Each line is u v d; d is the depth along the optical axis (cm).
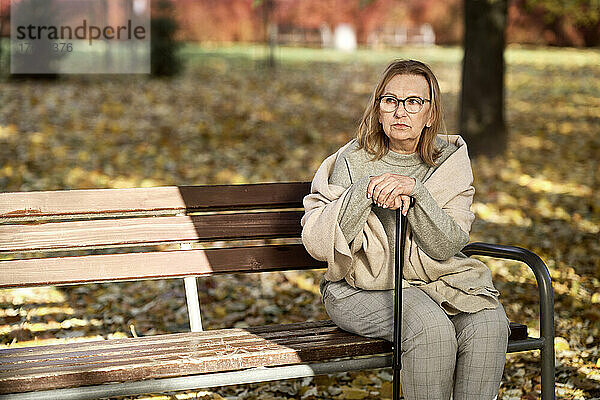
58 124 1833
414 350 458
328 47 4819
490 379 469
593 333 749
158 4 2831
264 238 559
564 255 1005
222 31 4481
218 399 613
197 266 541
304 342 474
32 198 519
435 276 495
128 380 429
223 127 1878
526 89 2839
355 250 495
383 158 516
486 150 1614
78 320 771
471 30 1614
